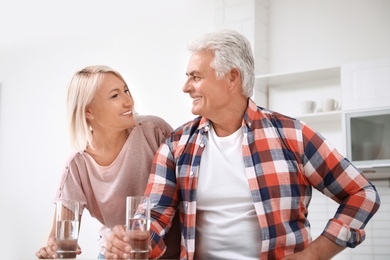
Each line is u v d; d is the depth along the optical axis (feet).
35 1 18.60
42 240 20.45
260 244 6.20
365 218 6.00
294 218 6.21
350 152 13.74
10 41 21.52
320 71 14.75
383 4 15.08
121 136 7.62
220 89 6.42
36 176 20.93
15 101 21.67
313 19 15.98
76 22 20.06
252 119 6.48
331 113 14.33
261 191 6.18
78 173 7.77
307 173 6.33
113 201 7.67
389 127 13.35
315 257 5.75
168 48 18.66
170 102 18.38
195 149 6.61
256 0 16.11
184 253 6.42
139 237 5.47
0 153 21.57
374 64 13.78
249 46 6.73
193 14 18.28
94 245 18.80
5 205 21.24
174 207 6.76
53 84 21.09
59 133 20.75
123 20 19.61
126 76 19.36
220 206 6.39
